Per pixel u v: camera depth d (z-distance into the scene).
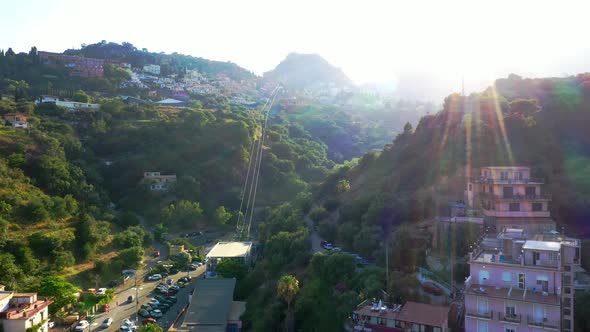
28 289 104.75
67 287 107.69
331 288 97.56
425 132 151.50
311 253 119.00
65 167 180.62
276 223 156.50
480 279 71.56
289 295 93.25
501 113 143.12
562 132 132.00
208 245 172.62
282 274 117.19
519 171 107.31
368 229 112.06
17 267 113.12
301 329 93.06
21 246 120.56
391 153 161.25
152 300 117.69
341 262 99.50
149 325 94.81
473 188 112.31
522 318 65.12
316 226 140.88
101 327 102.19
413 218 114.81
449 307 78.56
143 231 162.62
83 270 129.12
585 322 68.00
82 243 136.50
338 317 85.94
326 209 147.25
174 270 141.62
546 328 63.47
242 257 136.38
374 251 106.75
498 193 105.06
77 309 108.12
